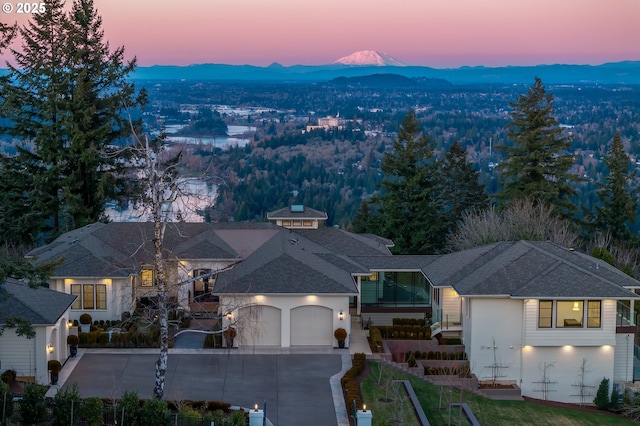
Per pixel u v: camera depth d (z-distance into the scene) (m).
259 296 38.31
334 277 39.59
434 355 38.09
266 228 49.59
